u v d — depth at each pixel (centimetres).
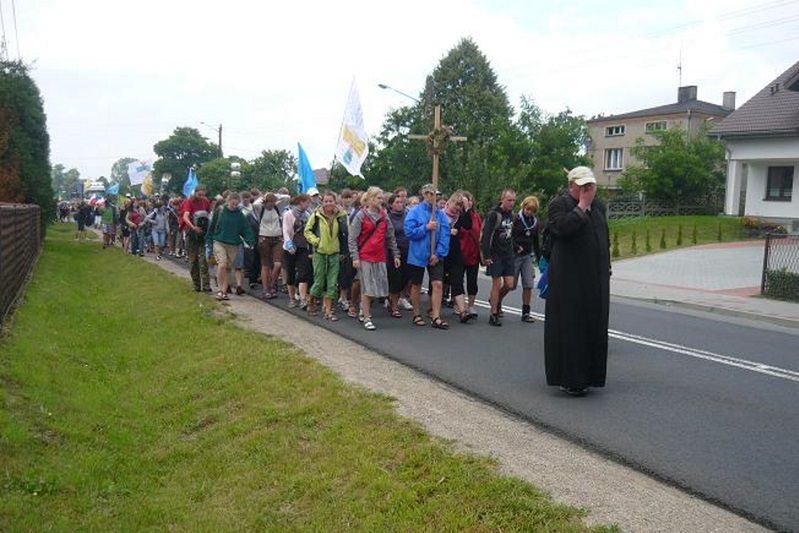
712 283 1719
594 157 6197
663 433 561
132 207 2244
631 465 495
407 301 1210
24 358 763
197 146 8031
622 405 636
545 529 394
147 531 481
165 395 764
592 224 642
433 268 1005
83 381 786
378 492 464
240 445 595
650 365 805
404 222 1023
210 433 641
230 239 1225
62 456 578
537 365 784
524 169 3534
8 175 2208
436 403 630
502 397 656
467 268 1098
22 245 1332
